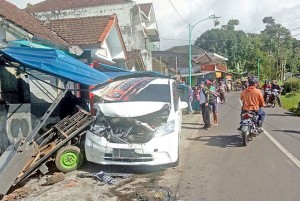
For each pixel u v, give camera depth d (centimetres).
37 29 1177
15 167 599
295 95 3378
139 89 823
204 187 564
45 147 702
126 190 564
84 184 604
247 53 7188
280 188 548
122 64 1908
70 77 765
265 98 2066
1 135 791
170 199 514
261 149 828
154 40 3719
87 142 679
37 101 1048
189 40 2717
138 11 2769
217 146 876
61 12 2755
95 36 1427
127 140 661
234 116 1586
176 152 669
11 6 1400
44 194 563
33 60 732
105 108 736
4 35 929
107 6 2758
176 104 800
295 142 909
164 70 3450
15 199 548
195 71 4244
